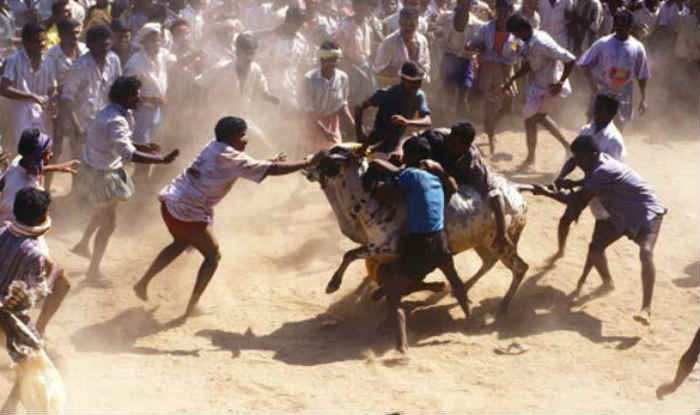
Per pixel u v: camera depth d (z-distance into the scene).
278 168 8.19
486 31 13.05
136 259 9.88
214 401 7.13
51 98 10.97
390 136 9.47
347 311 8.86
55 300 7.20
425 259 7.99
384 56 12.80
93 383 7.34
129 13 13.99
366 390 7.38
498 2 12.87
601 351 8.18
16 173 7.88
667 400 7.34
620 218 8.67
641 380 7.66
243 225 10.91
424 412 7.04
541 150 13.70
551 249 10.39
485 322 8.69
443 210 8.13
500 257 8.73
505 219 8.56
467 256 10.16
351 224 8.43
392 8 15.55
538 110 12.50
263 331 8.42
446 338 8.37
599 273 9.24
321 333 8.41
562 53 12.07
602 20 16.12
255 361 7.83
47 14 15.50
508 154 13.48
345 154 8.21
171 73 12.01
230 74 11.45
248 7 16.16
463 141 8.27
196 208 8.23
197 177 8.20
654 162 13.63
